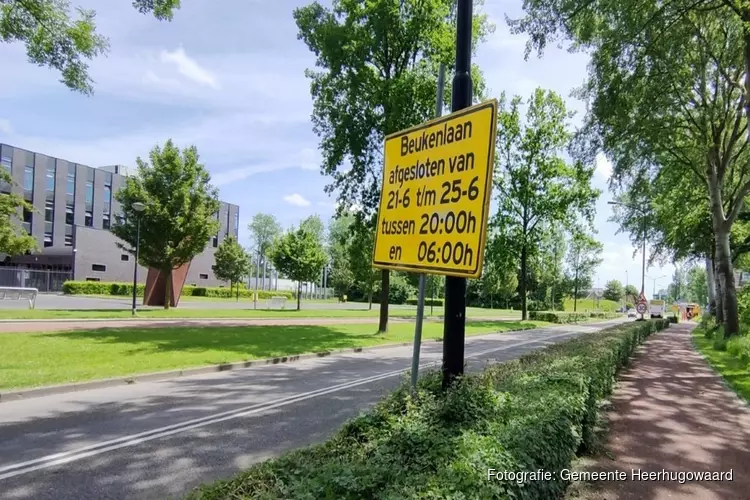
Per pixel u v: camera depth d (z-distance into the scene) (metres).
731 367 13.98
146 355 12.30
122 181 66.38
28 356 11.34
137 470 5.16
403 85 19.95
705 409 8.40
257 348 14.63
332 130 22.27
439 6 20.59
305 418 7.38
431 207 5.13
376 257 5.83
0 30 10.68
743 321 25.81
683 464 5.51
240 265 57.38
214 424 6.97
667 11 13.47
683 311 78.25
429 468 3.11
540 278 66.62
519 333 28.20
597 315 59.38
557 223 39.81
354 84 20.67
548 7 13.05
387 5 20.22
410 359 14.65
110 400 8.30
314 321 28.48
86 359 11.30
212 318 26.27
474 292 73.81
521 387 5.72
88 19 11.25
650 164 22.73
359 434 4.14
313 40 22.00
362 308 52.69
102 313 24.89
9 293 33.06
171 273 32.81
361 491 2.64
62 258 59.00
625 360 14.23
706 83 20.70
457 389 4.77
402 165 5.64
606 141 17.84
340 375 11.44
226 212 79.06
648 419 7.60
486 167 4.59
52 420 6.96
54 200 58.75
